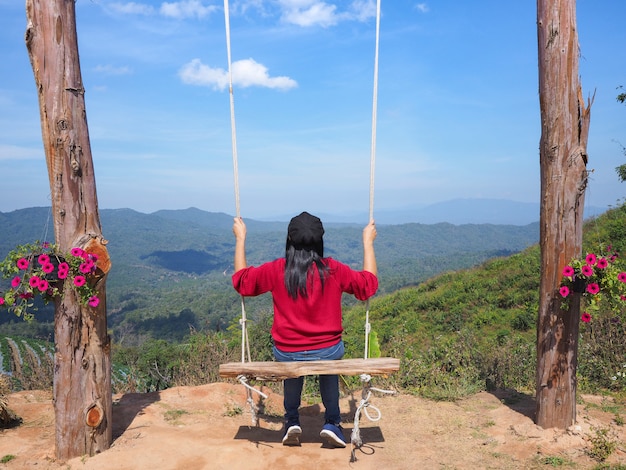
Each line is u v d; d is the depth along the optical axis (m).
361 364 3.20
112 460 3.33
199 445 3.57
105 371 3.53
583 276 3.75
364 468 3.37
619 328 6.70
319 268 3.31
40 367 5.82
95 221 3.51
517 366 6.54
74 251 3.33
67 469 3.27
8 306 3.21
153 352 7.20
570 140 3.87
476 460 3.57
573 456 3.57
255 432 3.95
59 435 3.39
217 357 6.80
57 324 3.40
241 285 3.37
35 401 4.75
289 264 3.33
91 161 3.51
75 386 3.41
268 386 6.01
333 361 3.20
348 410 4.86
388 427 4.31
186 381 6.45
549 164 3.95
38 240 3.34
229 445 3.56
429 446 3.83
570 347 3.94
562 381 3.95
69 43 3.42
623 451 3.60
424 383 5.89
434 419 4.50
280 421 4.43
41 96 3.38
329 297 3.33
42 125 3.39
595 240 21.52
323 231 3.41
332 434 3.45
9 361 6.08
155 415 4.29
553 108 3.92
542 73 4.00
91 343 3.45
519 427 4.09
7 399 4.44
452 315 25.34
